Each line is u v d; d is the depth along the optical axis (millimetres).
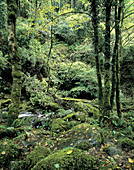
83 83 7270
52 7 4090
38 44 6750
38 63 7090
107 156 1983
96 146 2213
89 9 3039
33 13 4688
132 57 7613
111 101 3646
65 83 8016
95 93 6805
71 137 2604
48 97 5762
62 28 9211
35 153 2033
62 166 1498
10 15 2738
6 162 1819
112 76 3479
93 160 1617
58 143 2514
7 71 6348
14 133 2611
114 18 3262
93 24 3051
